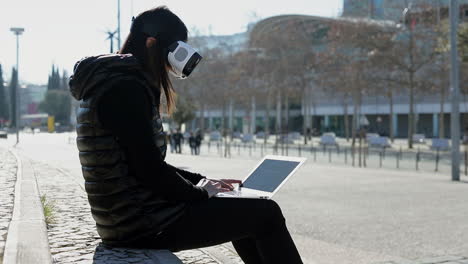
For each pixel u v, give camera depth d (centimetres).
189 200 232
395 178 1722
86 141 232
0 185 846
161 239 234
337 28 4678
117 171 229
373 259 622
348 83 4778
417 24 4228
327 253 651
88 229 470
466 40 2681
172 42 248
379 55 4303
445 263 603
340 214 966
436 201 1154
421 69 4562
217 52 7312
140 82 225
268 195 272
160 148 239
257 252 272
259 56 6116
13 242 326
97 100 223
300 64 5803
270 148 4591
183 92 7056
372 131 8938
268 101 6812
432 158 3112
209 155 3488
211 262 426
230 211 235
